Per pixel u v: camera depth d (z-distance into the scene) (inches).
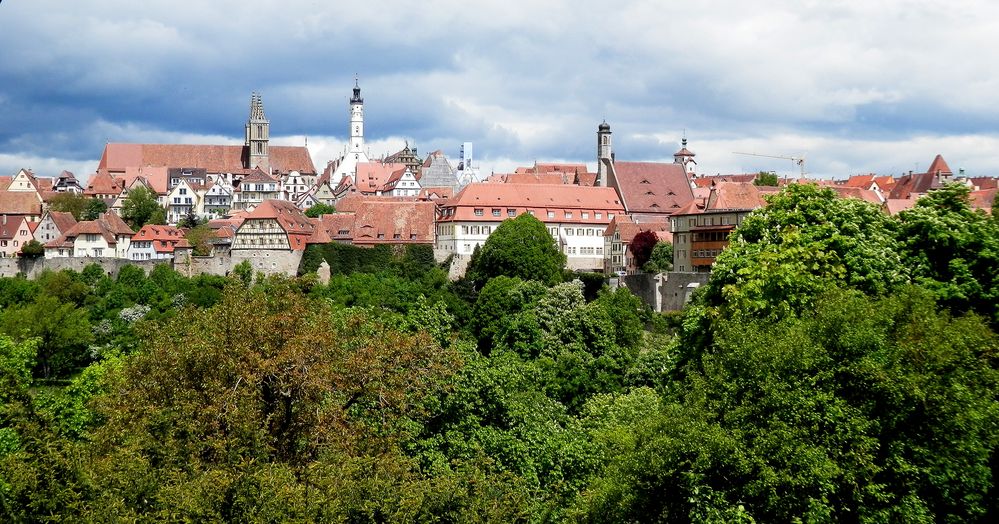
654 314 6466.5
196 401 2337.6
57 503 1985.7
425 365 2768.2
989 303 2672.2
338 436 2336.4
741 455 1903.3
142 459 2064.5
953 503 2031.3
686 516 2010.3
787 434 1915.6
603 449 2613.2
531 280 7091.5
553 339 5118.1
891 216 3260.3
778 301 2529.5
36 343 4010.8
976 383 2135.8
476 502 2071.9
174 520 1868.8
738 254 2923.2
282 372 2404.0
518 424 2824.8
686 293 6870.1
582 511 2250.2
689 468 1979.6
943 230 2844.5
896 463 2004.2
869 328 2087.8
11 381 2741.1
